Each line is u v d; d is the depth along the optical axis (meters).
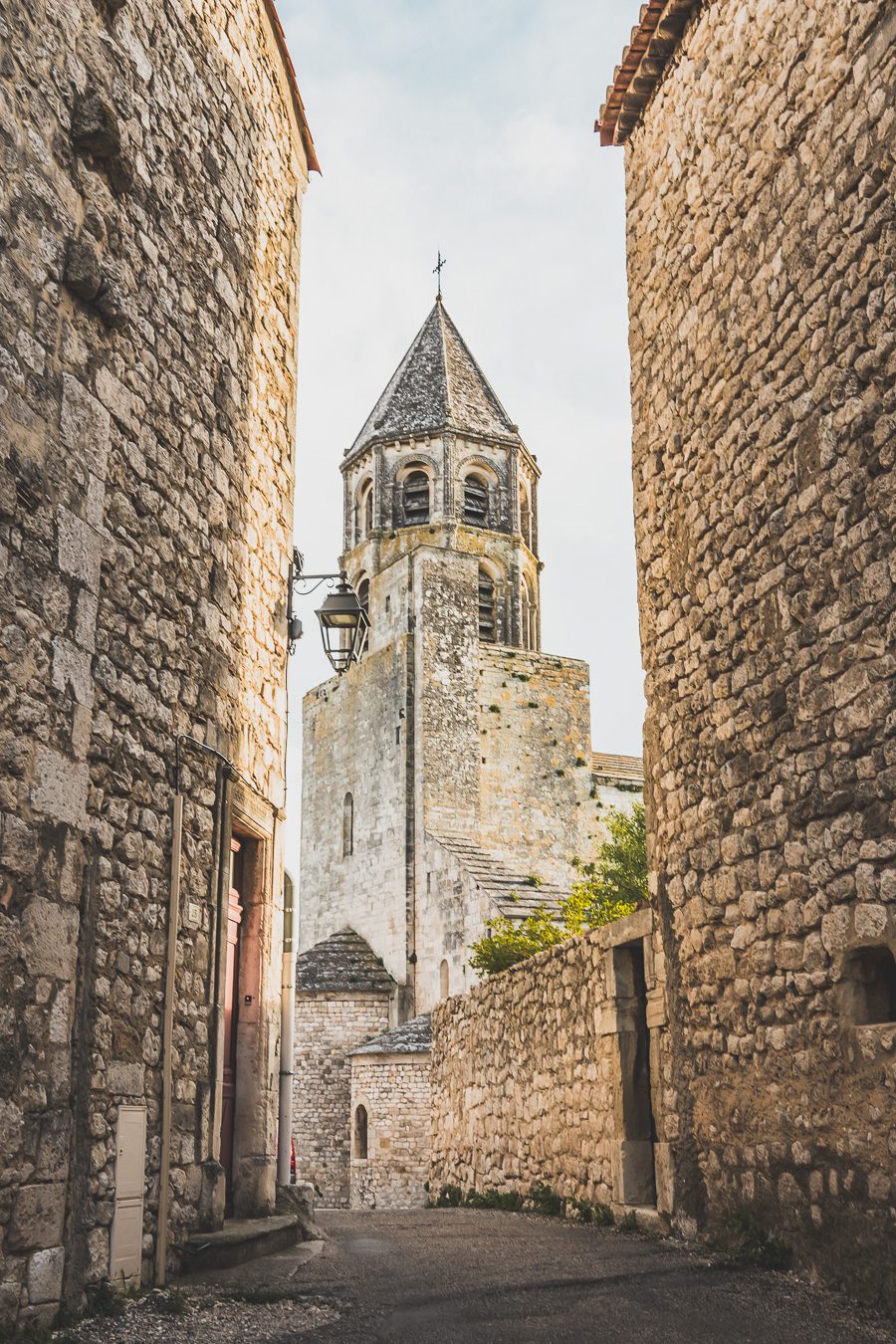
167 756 7.09
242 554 8.74
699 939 8.55
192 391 7.87
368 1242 9.00
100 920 6.05
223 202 8.72
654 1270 7.11
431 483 42.28
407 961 34.69
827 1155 6.77
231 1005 8.66
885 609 6.48
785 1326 5.55
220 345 8.47
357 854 38.38
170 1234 6.71
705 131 8.98
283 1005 10.05
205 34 8.55
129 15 7.23
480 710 39.16
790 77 7.75
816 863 7.05
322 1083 33.31
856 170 6.92
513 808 38.66
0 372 5.31
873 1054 6.37
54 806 5.53
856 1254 6.39
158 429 7.24
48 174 5.86
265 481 9.43
